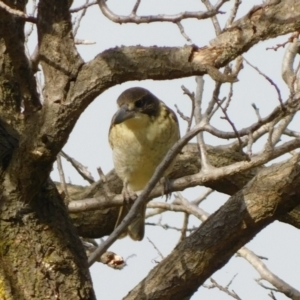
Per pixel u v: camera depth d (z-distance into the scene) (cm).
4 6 729
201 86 995
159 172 826
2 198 852
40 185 848
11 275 845
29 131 811
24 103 830
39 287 845
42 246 855
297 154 1041
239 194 1059
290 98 791
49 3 791
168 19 811
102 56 772
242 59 791
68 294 852
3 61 951
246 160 879
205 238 1052
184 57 728
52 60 792
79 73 786
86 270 875
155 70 748
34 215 860
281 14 696
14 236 852
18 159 831
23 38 808
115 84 777
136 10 827
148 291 1048
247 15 710
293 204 1037
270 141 855
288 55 955
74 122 797
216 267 1056
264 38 705
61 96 791
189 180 983
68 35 798
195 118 970
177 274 1046
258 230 1050
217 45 719
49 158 813
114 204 1040
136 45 767
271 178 1041
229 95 886
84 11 1045
